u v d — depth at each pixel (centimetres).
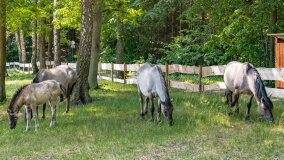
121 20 1672
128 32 2578
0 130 716
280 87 1112
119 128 700
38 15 1500
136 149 543
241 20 1390
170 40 2770
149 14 2245
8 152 550
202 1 1555
